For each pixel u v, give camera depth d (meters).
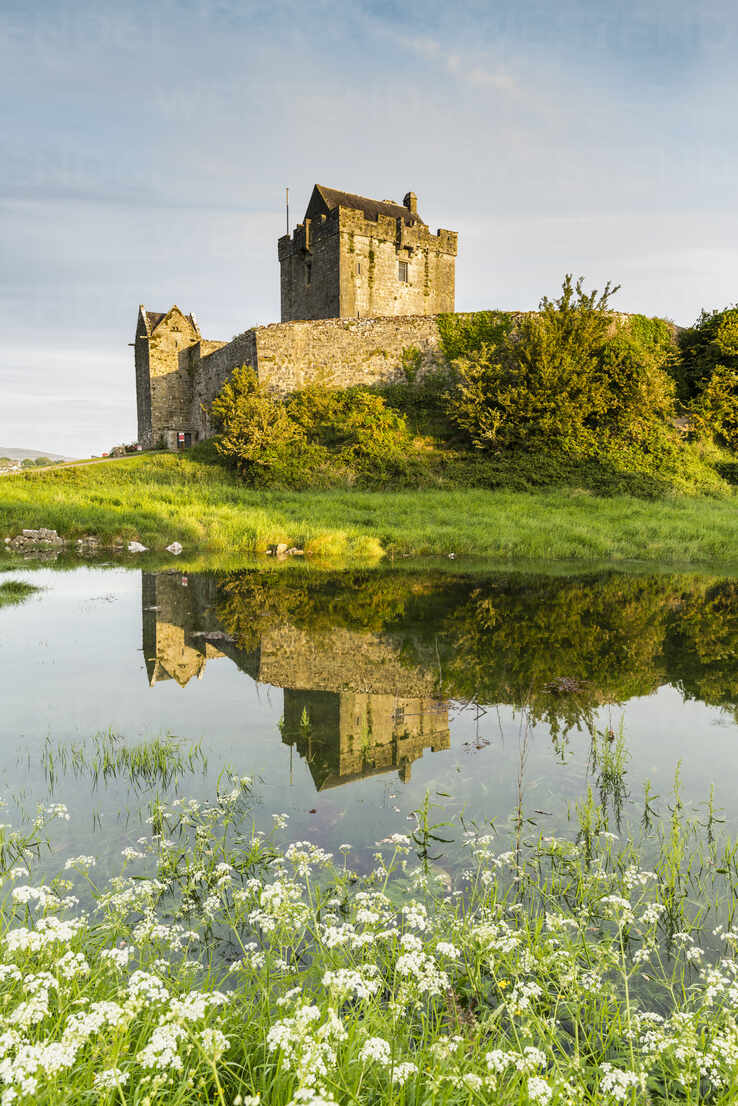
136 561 16.75
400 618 10.23
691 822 4.26
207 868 3.62
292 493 26.94
